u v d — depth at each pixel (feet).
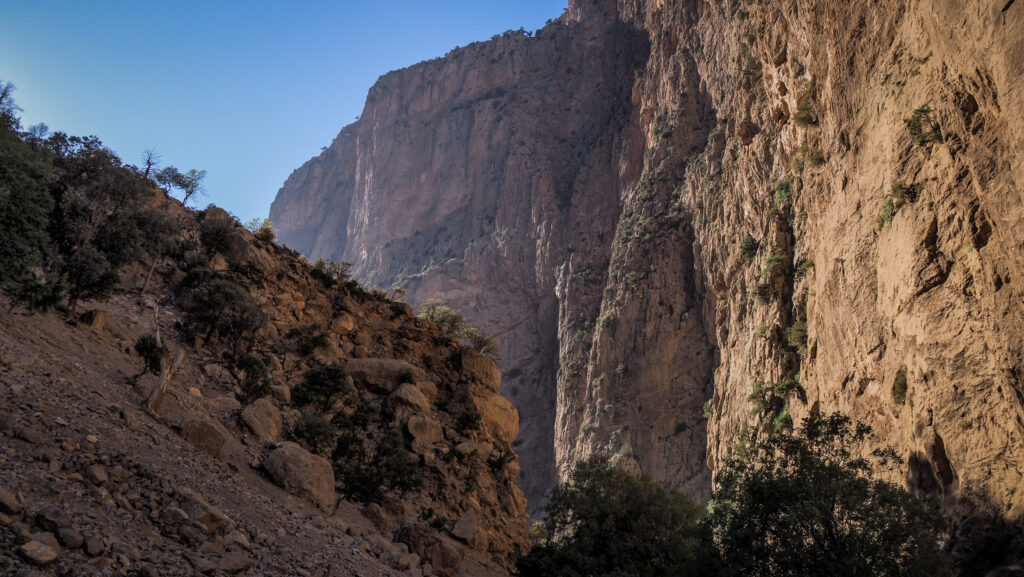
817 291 170.09
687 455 376.68
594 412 418.92
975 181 91.04
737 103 310.86
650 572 103.86
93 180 122.83
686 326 407.64
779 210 234.99
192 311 122.52
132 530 39.52
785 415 189.37
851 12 145.18
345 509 89.66
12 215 79.77
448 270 628.28
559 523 116.57
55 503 37.70
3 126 97.09
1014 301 85.05
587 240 529.86
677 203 440.45
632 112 529.04
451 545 89.97
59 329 86.79
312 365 135.23
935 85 109.19
